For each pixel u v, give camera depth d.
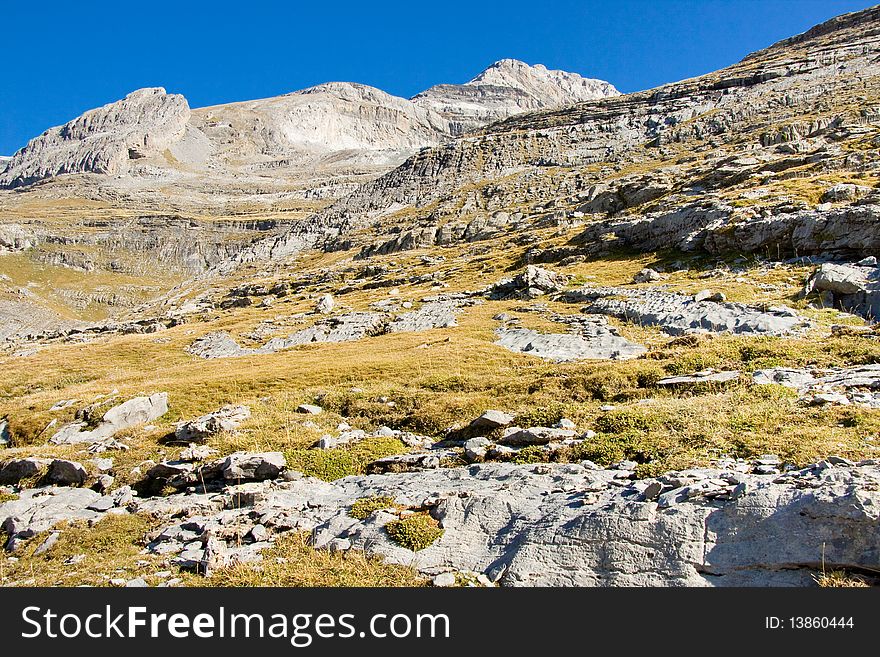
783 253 52.84
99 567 13.84
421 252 118.19
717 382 22.31
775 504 10.68
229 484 19.52
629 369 26.05
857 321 33.66
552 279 61.19
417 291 78.44
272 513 15.61
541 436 18.45
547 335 40.38
